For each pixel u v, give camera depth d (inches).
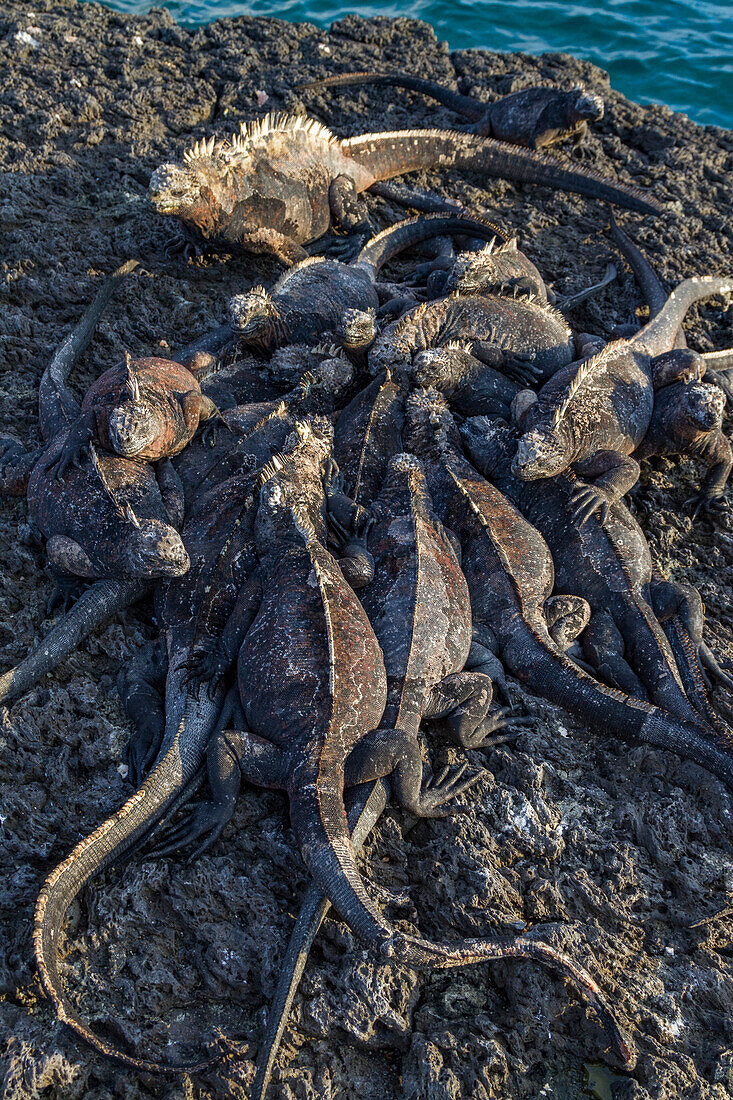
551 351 64.7
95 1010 43.0
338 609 49.6
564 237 78.1
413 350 62.3
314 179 72.6
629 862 47.5
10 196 71.1
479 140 80.7
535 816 48.0
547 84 92.0
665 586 55.3
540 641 52.6
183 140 78.1
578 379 59.6
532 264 71.8
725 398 65.0
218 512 53.7
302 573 50.9
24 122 78.1
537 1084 43.1
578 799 49.4
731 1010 44.6
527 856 47.5
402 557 52.7
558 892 46.5
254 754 46.9
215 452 56.9
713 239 79.0
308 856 44.3
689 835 48.8
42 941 42.0
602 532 55.7
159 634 52.2
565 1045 43.9
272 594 50.9
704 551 60.3
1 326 63.9
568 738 51.3
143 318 65.9
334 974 43.9
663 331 67.3
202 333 66.3
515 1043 43.5
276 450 57.3
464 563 55.2
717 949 46.3
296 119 72.4
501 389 63.2
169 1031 42.9
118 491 52.6
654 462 64.6
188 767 47.1
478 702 50.1
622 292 74.2
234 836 46.8
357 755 46.6
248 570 52.7
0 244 68.6
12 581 53.5
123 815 45.2
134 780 47.7
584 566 55.4
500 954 43.4
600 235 78.7
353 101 85.6
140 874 45.2
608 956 45.2
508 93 90.4
